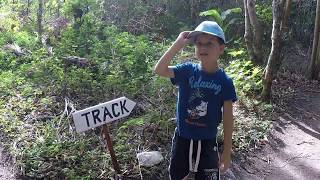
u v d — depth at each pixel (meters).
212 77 1.42
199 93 1.42
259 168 2.21
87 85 2.65
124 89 2.62
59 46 3.21
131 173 1.95
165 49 3.54
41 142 2.08
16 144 2.08
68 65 2.94
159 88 2.65
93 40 3.37
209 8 4.74
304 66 3.93
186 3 4.87
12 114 2.32
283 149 2.43
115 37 3.46
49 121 2.29
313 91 3.41
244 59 3.60
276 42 2.88
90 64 2.94
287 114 2.91
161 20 4.56
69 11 3.79
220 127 2.34
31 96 2.55
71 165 1.95
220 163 1.59
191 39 1.41
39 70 2.75
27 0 4.21
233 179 2.09
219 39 1.37
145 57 3.12
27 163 1.94
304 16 4.42
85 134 2.19
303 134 2.64
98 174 1.92
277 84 3.44
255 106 2.86
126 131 2.24
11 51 3.18
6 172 1.92
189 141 1.50
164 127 2.26
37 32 3.75
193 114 1.45
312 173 2.20
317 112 2.99
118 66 2.89
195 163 1.53
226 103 1.43
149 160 2.00
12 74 2.76
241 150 2.34
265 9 4.28
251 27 3.55
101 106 1.77
